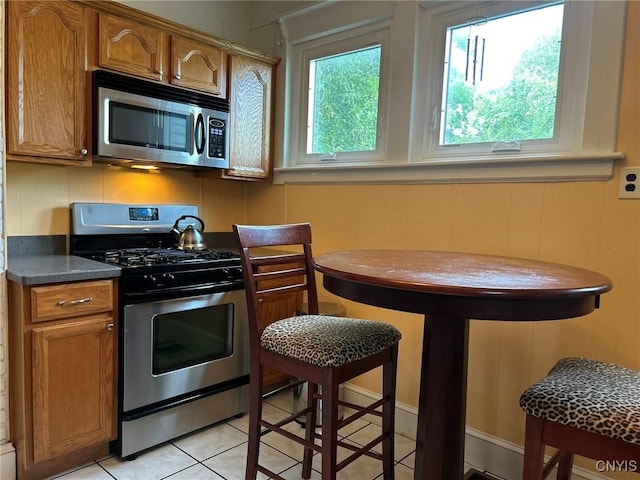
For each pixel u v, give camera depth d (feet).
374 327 5.45
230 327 7.91
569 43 6.24
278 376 8.96
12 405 6.07
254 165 9.39
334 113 9.11
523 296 3.64
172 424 7.14
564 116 6.31
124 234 8.36
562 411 3.78
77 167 7.83
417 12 7.55
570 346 6.12
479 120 7.19
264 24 9.91
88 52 6.83
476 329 6.91
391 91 7.90
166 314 6.98
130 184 8.63
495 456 6.76
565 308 3.93
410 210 7.70
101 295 6.26
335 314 7.86
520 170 6.45
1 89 5.90
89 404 6.27
